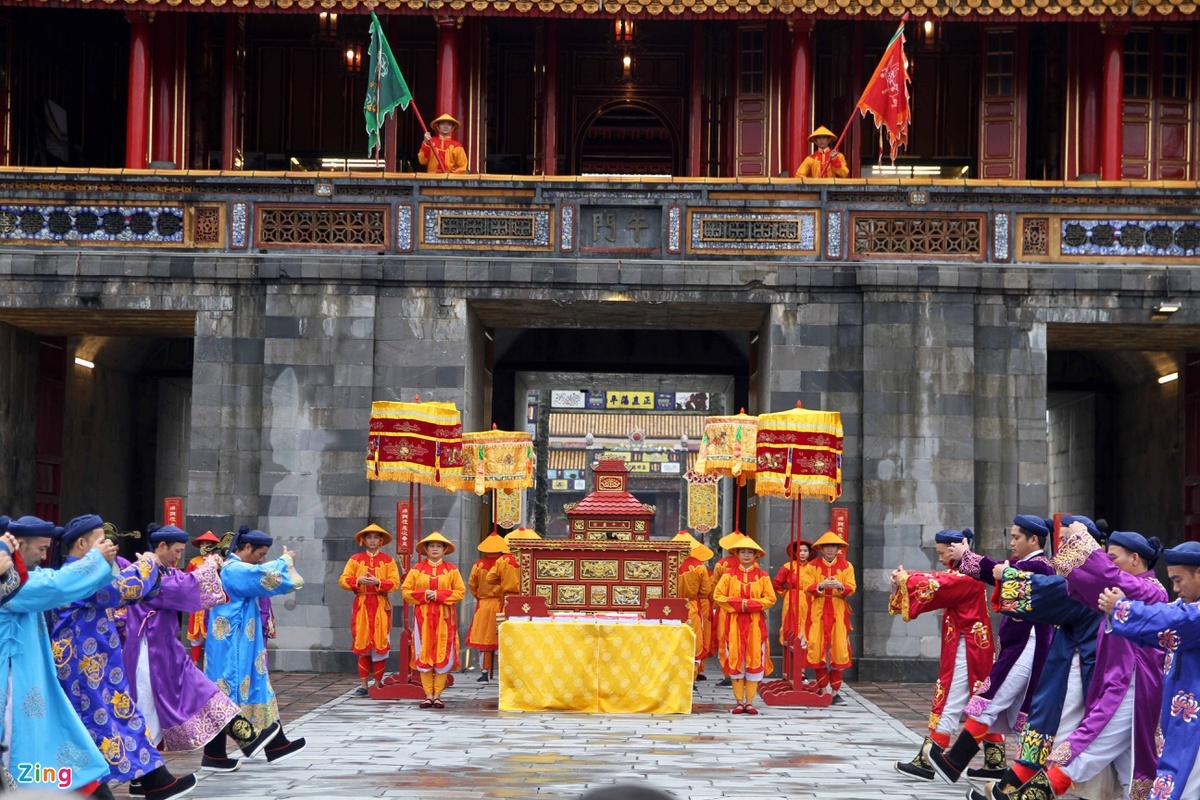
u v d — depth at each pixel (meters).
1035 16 18.17
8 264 17.67
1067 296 17.75
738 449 14.70
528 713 13.12
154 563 8.12
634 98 22.84
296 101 22.62
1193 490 20.61
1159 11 18.05
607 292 17.97
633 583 14.01
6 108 20.20
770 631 17.58
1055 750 7.53
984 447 17.64
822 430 13.64
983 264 17.77
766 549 17.83
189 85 21.28
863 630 17.19
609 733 11.70
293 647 17.25
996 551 17.47
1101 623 7.80
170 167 19.52
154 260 17.78
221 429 17.66
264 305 17.81
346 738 11.27
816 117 21.91
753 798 8.59
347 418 17.58
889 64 18.16
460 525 17.48
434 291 17.91
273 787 8.83
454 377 17.80
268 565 9.85
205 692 8.80
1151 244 17.89
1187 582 6.62
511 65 22.91
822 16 18.44
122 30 23.42
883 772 9.73
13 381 19.02
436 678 13.55
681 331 23.89
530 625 13.24
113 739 7.66
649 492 45.84
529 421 30.78
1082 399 25.00
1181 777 6.47
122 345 22.95
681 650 13.23
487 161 22.72
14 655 6.96
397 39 22.62
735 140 20.64
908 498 17.34
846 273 17.78
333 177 18.03
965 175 21.86
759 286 17.84
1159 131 20.17
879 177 20.31
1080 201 17.94
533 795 8.55
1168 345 19.61
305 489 17.47
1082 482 25.08
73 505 21.44
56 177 17.94
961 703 9.45
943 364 17.55
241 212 18.05
